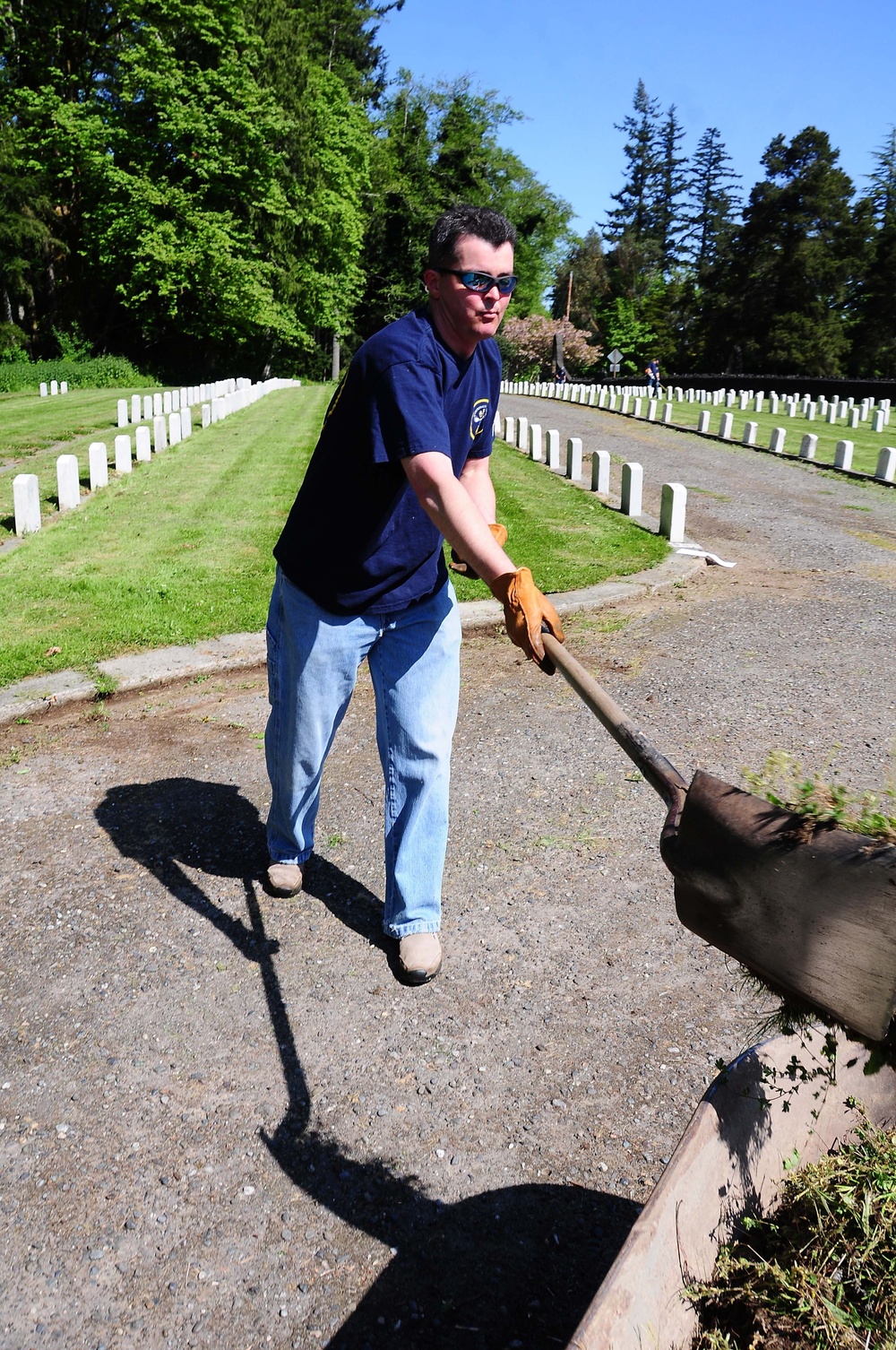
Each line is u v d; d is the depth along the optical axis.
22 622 6.28
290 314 45.59
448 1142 2.46
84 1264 2.11
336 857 3.79
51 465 13.91
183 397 23.77
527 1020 2.91
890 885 1.40
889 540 10.48
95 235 40.06
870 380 34.66
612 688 5.77
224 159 39.00
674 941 3.29
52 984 3.02
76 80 40.81
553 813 4.18
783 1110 1.75
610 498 12.42
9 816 4.07
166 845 3.84
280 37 44.84
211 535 9.05
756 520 11.58
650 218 93.69
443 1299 2.05
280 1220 2.23
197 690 5.51
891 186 74.88
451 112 66.06
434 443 2.46
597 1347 1.22
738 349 68.81
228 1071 2.68
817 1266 1.68
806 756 4.80
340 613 2.87
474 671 6.03
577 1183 2.34
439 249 2.48
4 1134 2.45
